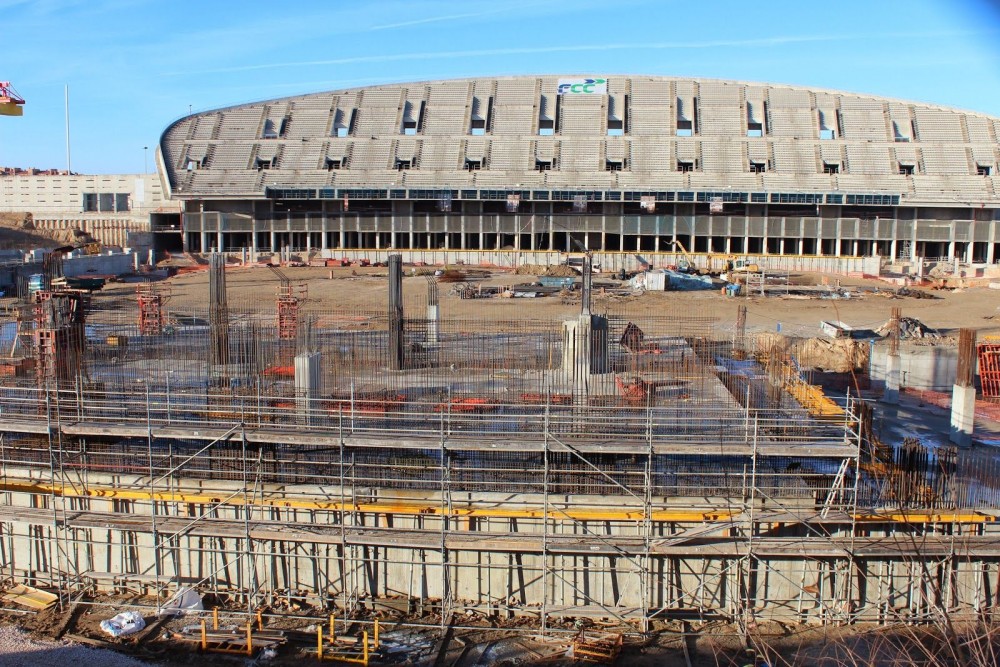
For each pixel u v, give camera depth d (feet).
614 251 325.42
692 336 150.30
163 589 73.72
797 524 70.54
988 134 328.49
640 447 68.80
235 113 354.33
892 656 63.57
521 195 312.09
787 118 340.18
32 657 63.87
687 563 70.28
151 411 80.38
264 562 73.67
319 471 76.38
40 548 76.54
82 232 371.56
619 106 349.41
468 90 361.92
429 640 67.10
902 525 69.77
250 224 329.72
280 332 141.08
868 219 312.50
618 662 64.49
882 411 112.27
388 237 333.42
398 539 67.77
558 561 70.90
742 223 317.01
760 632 68.44
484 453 79.36
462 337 144.56
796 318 202.49
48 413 73.15
